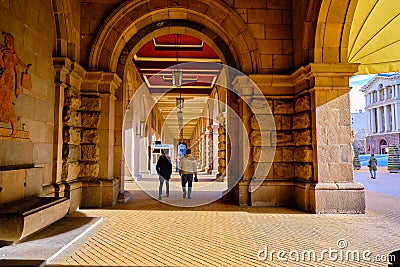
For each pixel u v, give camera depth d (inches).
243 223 239.1
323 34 295.1
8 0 199.5
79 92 316.2
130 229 218.5
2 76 189.3
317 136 290.5
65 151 283.4
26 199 199.0
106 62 328.5
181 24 363.3
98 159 319.6
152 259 156.2
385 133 1841.8
